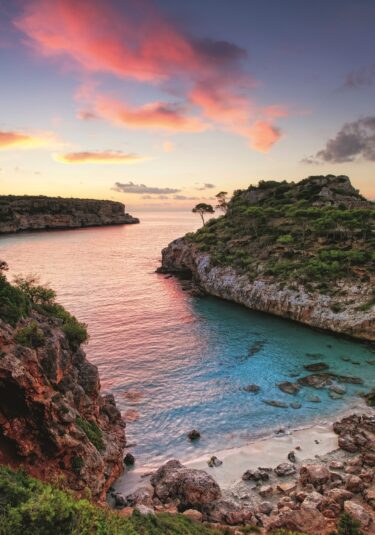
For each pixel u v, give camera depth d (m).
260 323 78.56
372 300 70.88
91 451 28.53
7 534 14.62
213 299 98.06
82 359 35.03
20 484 19.12
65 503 16.97
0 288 31.09
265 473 33.06
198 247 118.81
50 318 34.38
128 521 19.81
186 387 50.66
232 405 46.09
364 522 24.73
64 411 27.36
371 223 106.88
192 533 22.22
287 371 55.62
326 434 39.88
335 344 66.88
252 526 25.14
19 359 26.08
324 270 82.81
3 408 25.34
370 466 33.34
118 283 114.69
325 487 30.25
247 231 121.88
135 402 46.66
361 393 48.72
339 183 156.12
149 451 37.50
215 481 30.81
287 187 161.50
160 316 82.62
